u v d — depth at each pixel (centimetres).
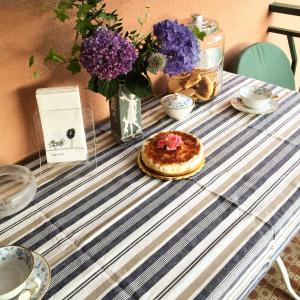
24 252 67
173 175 92
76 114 94
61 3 88
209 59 125
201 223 79
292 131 110
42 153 108
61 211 85
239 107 123
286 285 132
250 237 75
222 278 67
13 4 85
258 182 90
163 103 119
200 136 110
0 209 84
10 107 96
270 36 198
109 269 70
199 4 141
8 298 60
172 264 70
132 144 108
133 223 80
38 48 95
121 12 112
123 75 94
